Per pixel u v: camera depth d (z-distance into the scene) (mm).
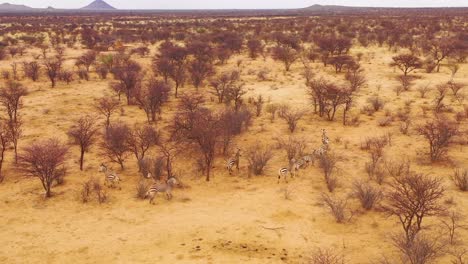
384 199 14797
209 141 17266
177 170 17984
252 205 14766
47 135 22906
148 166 17625
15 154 19047
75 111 28000
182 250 12055
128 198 15406
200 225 13391
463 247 11898
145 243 12414
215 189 16188
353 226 13297
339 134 22734
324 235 12812
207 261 11523
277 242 12453
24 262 11570
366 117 25969
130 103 29672
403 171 17328
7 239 12703
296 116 25234
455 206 14336
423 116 25531
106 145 19047
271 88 34438
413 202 12328
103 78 38938
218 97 30891
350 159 18938
